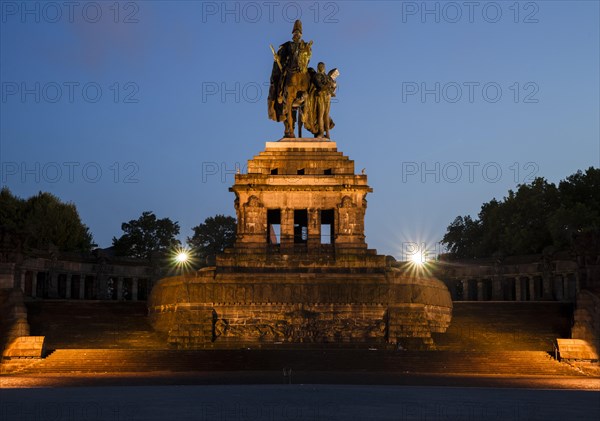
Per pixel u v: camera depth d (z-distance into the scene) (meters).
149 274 116.38
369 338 72.12
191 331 71.00
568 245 105.56
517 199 121.38
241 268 77.25
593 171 119.06
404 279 74.06
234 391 41.25
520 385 48.22
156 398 36.81
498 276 110.38
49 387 45.25
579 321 69.75
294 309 72.81
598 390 44.62
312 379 50.69
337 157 84.62
